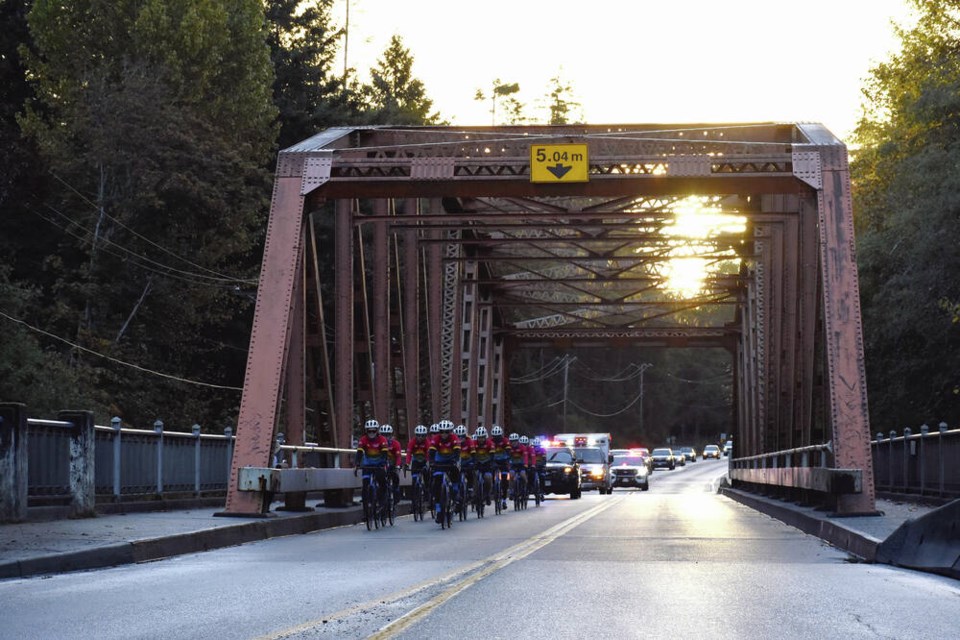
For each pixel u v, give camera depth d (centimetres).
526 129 2856
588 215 3152
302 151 2578
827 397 2417
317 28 7162
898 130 4522
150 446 2489
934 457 2822
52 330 4888
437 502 2522
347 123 6494
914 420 4428
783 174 2505
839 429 2234
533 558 1523
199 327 5656
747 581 1224
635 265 4334
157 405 5275
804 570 1352
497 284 5138
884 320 4259
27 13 5547
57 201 5153
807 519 2166
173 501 2548
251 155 5756
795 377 3070
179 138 4966
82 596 1098
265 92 5741
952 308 3566
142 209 4969
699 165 2556
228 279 5347
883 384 4538
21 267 5259
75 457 2073
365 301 3098
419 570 1358
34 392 3862
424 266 3891
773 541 1889
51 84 5453
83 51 5353
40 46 5394
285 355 2358
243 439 2233
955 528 1312
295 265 2445
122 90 5041
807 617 948
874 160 4644
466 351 4819
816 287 2695
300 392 2531
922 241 3728
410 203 3612
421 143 2853
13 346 3894
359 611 984
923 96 3984
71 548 1425
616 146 2747
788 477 2816
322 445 2688
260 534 1983
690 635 851
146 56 5238
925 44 4438
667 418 16662
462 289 4572
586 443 6844
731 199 3603
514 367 12469
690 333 5869
